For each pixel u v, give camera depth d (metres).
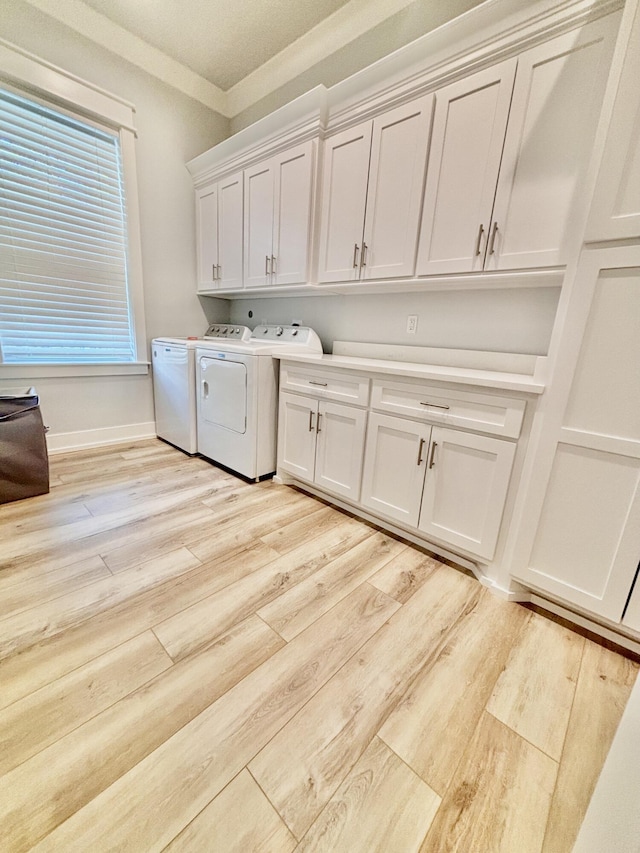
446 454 1.54
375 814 0.75
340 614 1.28
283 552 1.64
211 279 3.00
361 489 1.89
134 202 2.68
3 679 0.99
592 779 0.82
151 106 2.65
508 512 1.39
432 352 2.07
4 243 2.24
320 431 2.04
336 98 1.91
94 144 2.47
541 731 0.92
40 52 2.15
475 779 0.82
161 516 1.89
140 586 1.37
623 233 1.04
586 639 1.23
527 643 1.20
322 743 0.87
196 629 1.19
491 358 1.85
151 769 0.80
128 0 2.17
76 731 0.87
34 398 1.99
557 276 1.47
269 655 1.10
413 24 1.98
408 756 0.85
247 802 0.76
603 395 1.12
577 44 1.25
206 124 2.97
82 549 1.58
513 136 1.42
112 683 0.99
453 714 0.96
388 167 1.81
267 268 2.48
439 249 1.70
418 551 1.69
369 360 2.07
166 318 3.06
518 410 1.31
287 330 2.65
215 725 0.90
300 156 2.14
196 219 3.06
